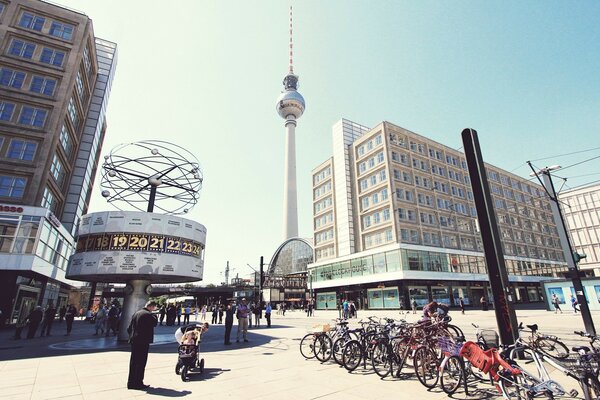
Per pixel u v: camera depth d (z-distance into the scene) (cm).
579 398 557
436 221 4666
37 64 2927
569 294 2923
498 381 539
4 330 2128
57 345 1341
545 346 826
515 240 5928
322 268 5141
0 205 2245
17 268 2159
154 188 1689
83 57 3438
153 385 687
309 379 729
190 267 1483
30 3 3041
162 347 1277
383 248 4106
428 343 753
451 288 4181
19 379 742
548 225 6938
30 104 2820
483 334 831
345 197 5200
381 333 861
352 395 605
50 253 2606
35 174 2652
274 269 7638
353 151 5288
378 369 822
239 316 1423
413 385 671
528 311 3112
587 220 6700
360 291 4391
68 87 3006
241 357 1017
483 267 4634
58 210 3375
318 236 5875
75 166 3897
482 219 943
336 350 927
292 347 1236
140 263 1361
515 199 6462
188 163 1739
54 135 2812
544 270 6116
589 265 6544
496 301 858
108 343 1401
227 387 668
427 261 4050
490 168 6266
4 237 2202
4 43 2844
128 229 1387
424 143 5147
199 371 814
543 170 1557
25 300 2484
